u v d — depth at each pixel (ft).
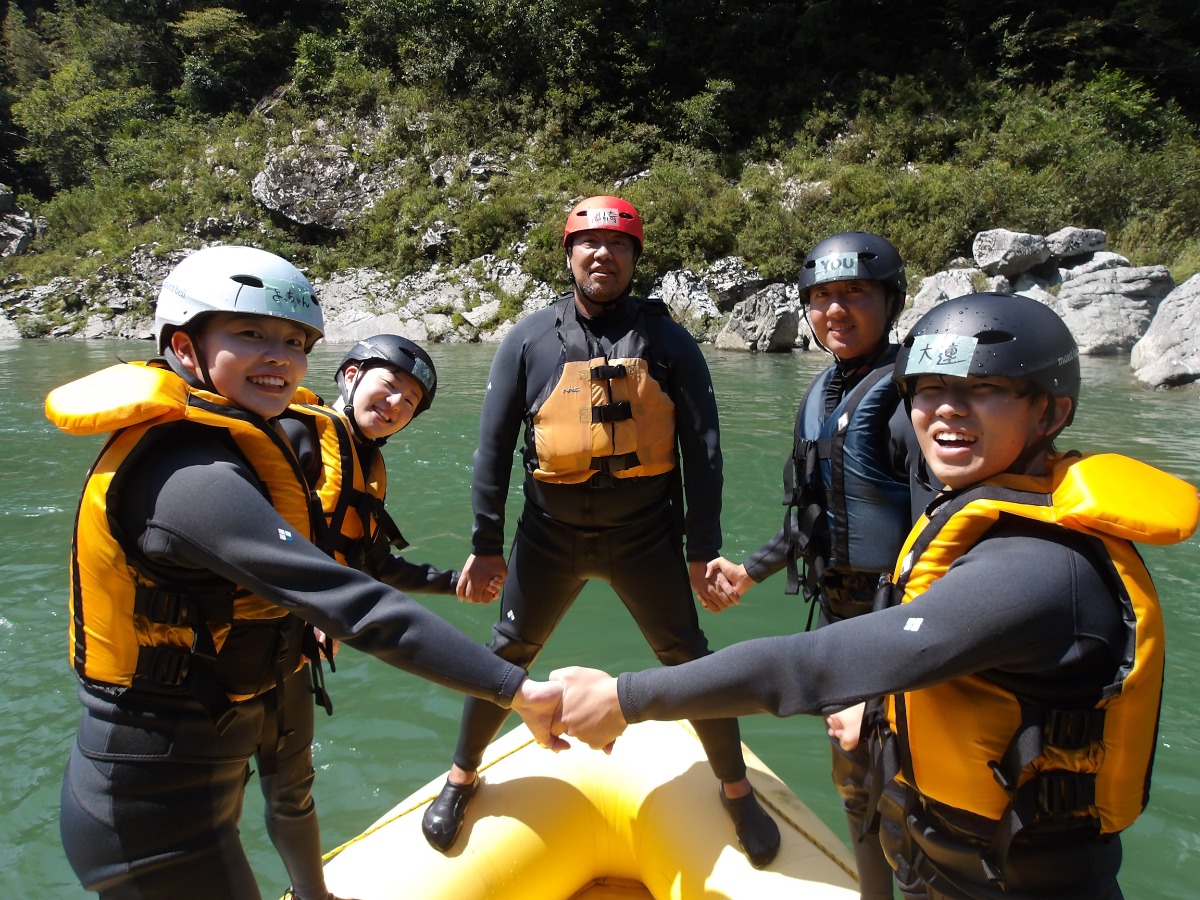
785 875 7.25
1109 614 4.25
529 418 8.24
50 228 98.84
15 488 24.21
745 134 89.51
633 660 13.85
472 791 8.12
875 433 7.57
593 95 91.66
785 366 50.93
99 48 121.70
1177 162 75.92
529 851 7.87
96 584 5.39
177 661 5.40
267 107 104.68
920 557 4.93
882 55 92.79
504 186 85.56
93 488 5.35
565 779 8.45
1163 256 65.87
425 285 80.33
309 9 118.11
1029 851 4.58
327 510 7.64
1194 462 25.99
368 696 12.75
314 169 90.33
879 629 4.47
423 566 8.86
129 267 86.12
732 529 20.33
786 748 11.59
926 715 4.86
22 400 40.34
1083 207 71.92
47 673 13.42
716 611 8.80
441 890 7.36
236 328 5.62
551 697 5.38
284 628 6.02
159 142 102.89
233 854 5.77
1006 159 78.13
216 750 5.64
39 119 117.19
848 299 7.79
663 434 8.07
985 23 95.35
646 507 8.23
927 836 5.07
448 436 30.66
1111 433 30.30
